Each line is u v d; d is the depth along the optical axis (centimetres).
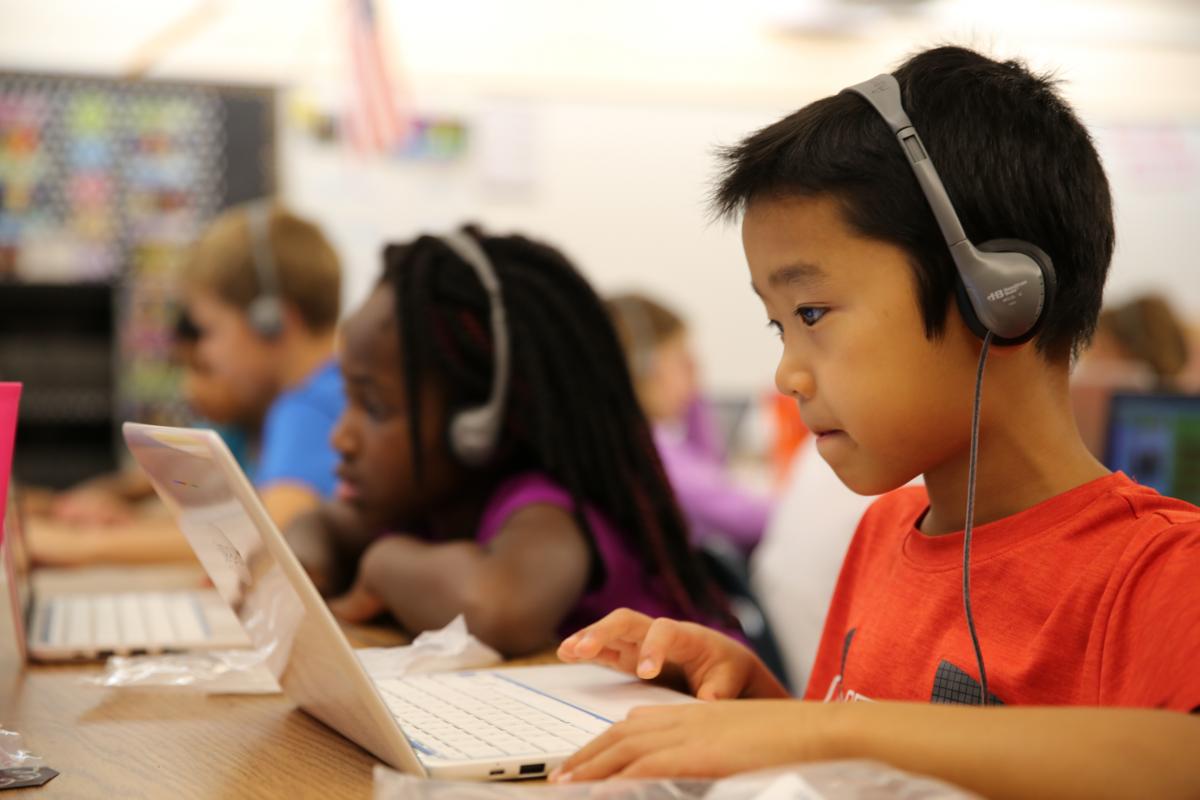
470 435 117
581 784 52
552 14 402
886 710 55
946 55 73
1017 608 71
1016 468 73
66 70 366
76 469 256
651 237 410
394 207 388
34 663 104
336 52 382
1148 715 52
